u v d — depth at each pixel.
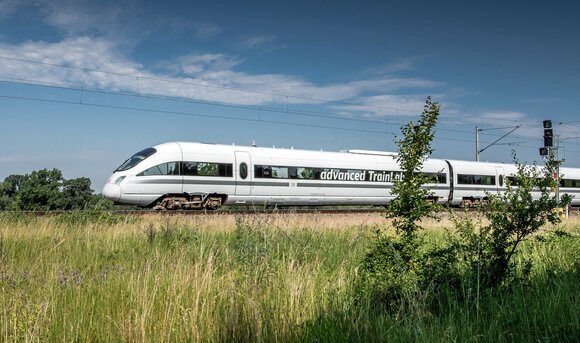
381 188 31.08
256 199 26.86
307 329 4.63
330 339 4.38
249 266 6.32
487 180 36.72
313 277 6.24
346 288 5.82
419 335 4.36
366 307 5.13
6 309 4.84
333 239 10.91
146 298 5.09
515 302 5.03
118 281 6.01
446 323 4.68
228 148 26.33
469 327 4.52
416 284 5.61
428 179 6.49
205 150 25.47
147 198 24.06
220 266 7.26
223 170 25.75
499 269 5.86
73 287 5.84
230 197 26.06
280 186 27.45
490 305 5.08
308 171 28.52
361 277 5.98
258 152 27.11
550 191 5.95
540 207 5.86
